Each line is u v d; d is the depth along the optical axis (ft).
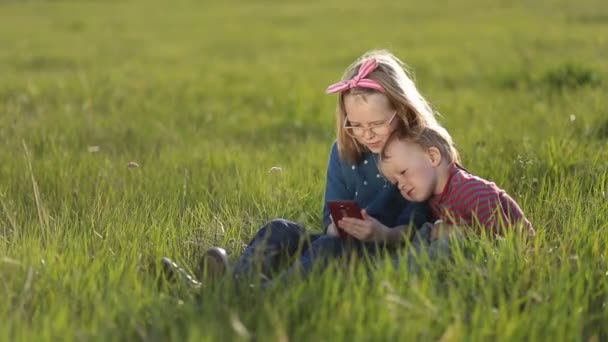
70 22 107.65
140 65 64.44
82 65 65.16
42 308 13.47
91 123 34.40
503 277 14.15
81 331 12.22
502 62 56.59
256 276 14.15
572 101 35.63
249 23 103.65
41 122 34.42
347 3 124.98
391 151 15.78
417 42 75.10
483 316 12.59
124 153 28.96
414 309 12.34
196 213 19.63
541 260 14.61
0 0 143.54
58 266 14.92
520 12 99.19
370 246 16.22
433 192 16.08
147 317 13.12
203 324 12.22
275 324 11.99
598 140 27.02
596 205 18.08
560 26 81.61
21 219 19.51
